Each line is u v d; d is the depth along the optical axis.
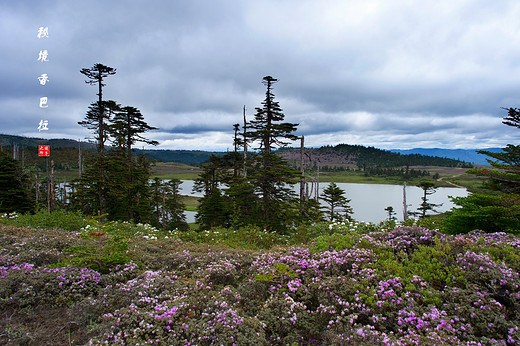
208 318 4.38
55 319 4.53
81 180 24.83
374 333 3.79
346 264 6.18
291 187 23.58
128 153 30.47
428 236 6.88
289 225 21.42
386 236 7.84
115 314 4.35
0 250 6.85
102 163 24.97
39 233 9.18
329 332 4.15
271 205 22.17
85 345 3.79
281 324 4.59
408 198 87.06
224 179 34.53
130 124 29.39
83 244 7.96
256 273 6.45
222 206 27.78
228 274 6.36
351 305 4.59
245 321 4.29
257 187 22.77
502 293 4.43
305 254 7.20
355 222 12.95
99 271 6.23
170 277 6.13
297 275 5.91
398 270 5.40
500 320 3.85
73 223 12.91
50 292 5.05
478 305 4.25
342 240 7.70
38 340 4.01
